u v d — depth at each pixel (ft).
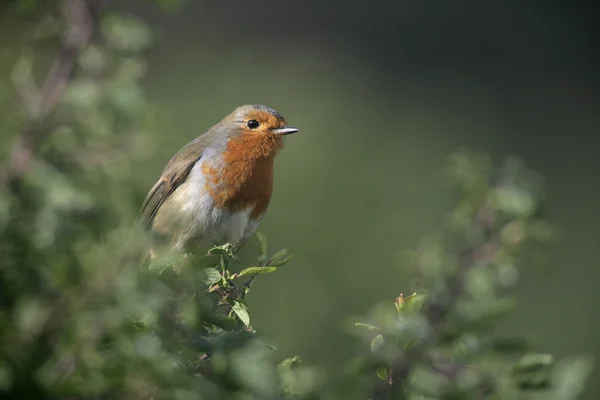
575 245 75.15
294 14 99.30
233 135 36.91
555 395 23.89
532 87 106.83
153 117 28.50
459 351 24.50
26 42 30.17
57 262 20.81
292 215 55.47
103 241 24.71
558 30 112.27
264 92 63.62
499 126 92.79
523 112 103.76
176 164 37.58
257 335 20.88
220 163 36.68
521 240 31.09
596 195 89.61
